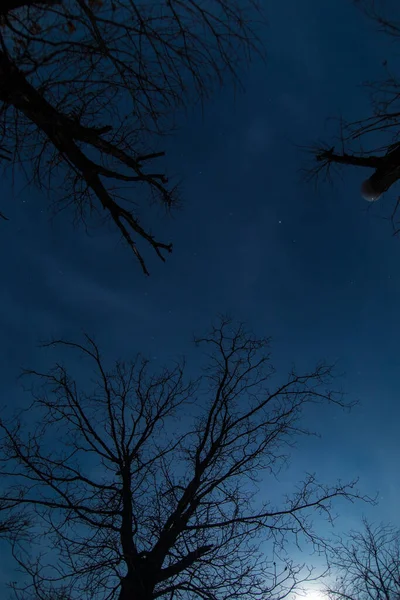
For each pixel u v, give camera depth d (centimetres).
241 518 952
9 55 448
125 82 511
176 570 897
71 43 439
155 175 618
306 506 971
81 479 983
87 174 588
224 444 1028
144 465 1015
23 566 836
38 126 533
